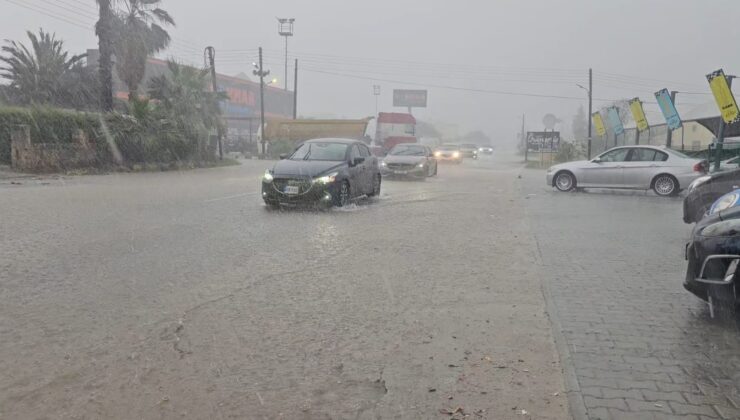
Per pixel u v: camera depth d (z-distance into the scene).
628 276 6.63
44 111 21.20
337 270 6.77
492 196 15.98
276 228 9.61
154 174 22.89
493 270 6.90
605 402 3.56
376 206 13.07
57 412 3.38
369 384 3.81
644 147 17.11
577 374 3.96
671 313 5.27
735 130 23.80
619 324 4.96
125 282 6.03
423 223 10.55
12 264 6.69
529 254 7.85
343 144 13.77
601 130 39.19
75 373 3.88
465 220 11.04
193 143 28.30
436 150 42.16
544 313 5.27
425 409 3.49
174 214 10.95
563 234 9.52
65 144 21.41
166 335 4.57
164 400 3.54
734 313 5.02
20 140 19.91
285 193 11.89
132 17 28.34
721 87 17.33
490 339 4.62
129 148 24.05
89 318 4.93
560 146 45.59
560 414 3.43
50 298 5.45
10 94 31.08
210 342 4.45
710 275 4.91
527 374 3.98
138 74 28.86
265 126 46.09
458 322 5.01
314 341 4.51
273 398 3.59
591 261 7.42
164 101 27.75
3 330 4.62
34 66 31.31
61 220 9.89
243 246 8.01
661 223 10.84
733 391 3.72
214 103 30.45
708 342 4.55
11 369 3.93
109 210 11.26
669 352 4.34
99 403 3.50
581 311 5.32
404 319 5.06
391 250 7.98
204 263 6.94
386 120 51.56
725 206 5.38
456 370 4.04
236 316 5.05
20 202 12.27
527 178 25.09
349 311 5.25
